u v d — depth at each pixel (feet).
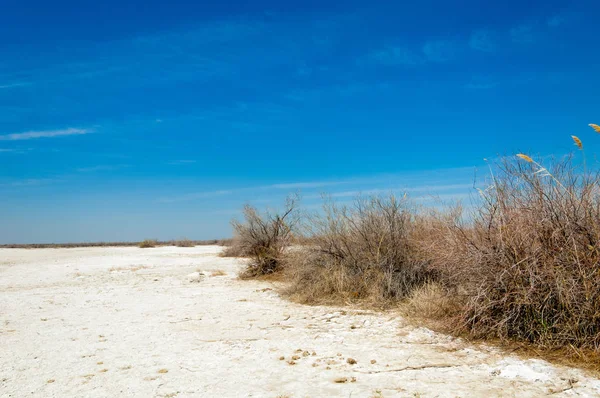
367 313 31.50
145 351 23.49
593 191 22.20
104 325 30.14
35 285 53.21
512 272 22.89
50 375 19.88
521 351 21.11
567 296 20.49
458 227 26.96
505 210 24.43
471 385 17.21
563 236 21.95
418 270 36.09
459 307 26.25
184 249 123.95
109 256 99.14
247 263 57.47
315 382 18.12
